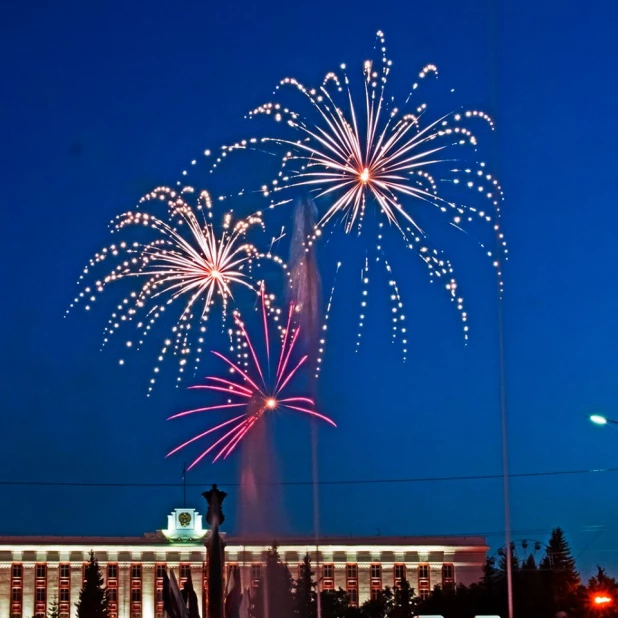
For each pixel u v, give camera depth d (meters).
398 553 180.50
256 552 120.06
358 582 179.38
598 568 95.12
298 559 177.88
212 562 48.66
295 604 121.38
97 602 152.50
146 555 180.00
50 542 179.62
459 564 180.25
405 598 156.00
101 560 179.50
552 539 127.88
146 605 178.38
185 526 181.25
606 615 94.62
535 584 123.75
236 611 50.22
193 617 51.28
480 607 125.56
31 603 178.12
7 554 178.88
